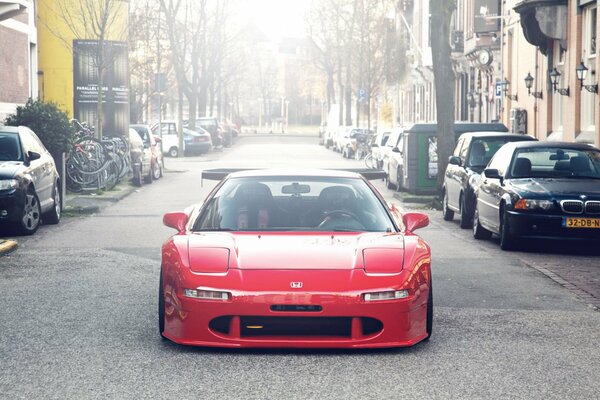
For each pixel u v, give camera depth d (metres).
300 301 7.13
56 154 21.00
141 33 45.22
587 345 7.84
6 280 11.20
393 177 29.11
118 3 33.00
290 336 7.25
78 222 18.81
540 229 13.72
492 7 39.34
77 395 6.25
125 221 18.94
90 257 13.33
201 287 7.25
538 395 6.29
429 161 26.14
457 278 11.60
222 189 8.83
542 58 29.89
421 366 7.05
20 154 16.73
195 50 59.78
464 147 19.00
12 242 14.27
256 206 8.56
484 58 37.41
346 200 8.65
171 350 7.52
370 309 7.20
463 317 9.05
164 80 42.31
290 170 9.27
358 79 70.50
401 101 75.56
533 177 14.70
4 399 6.16
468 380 6.66
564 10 26.38
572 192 13.74
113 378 6.68
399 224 8.69
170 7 51.91
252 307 7.14
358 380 6.64
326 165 42.19
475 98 43.03
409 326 7.39
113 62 29.73
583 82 25.19
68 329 8.36
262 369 6.93
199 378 6.68
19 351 7.52
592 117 24.95
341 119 75.62
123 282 11.04
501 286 11.00
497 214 14.59
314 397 6.21
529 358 7.34
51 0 34.97
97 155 26.16
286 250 7.64
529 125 31.75
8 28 27.34
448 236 16.58
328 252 7.60
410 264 7.52
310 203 8.81
